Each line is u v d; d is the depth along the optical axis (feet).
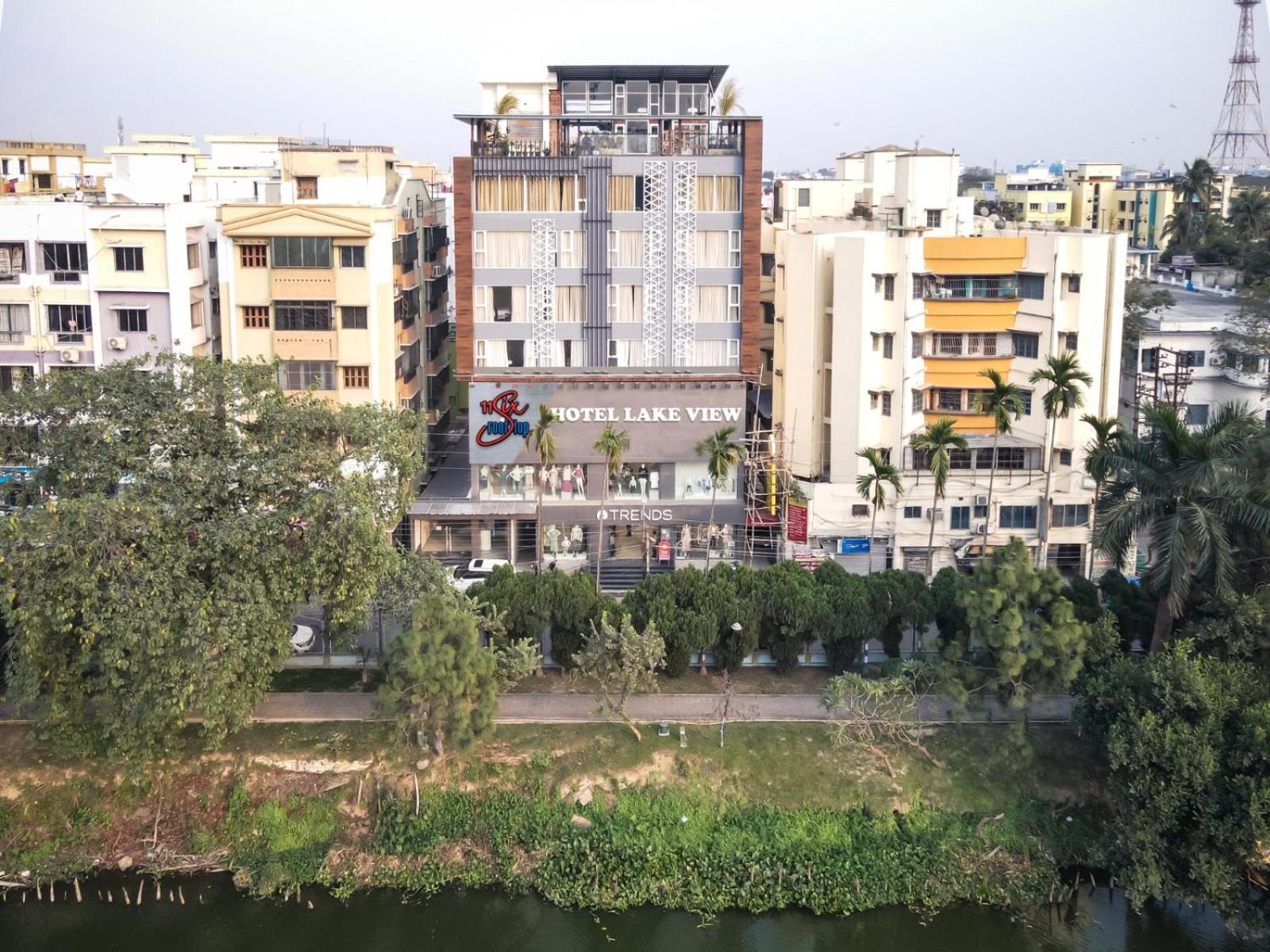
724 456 210.18
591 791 156.46
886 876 147.64
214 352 246.06
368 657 174.60
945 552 228.22
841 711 165.27
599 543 222.48
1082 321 223.10
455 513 225.97
